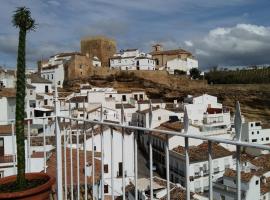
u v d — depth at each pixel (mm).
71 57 88938
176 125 38000
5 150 18328
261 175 21078
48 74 87438
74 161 11828
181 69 108000
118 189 20844
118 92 70875
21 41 5238
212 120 51000
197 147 24453
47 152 17688
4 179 5566
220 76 115812
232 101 88750
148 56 104375
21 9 5234
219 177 20672
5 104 33719
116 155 22375
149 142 3936
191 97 65250
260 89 93125
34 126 22688
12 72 54844
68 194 9305
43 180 5562
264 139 52062
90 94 53406
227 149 27953
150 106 3984
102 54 109938
